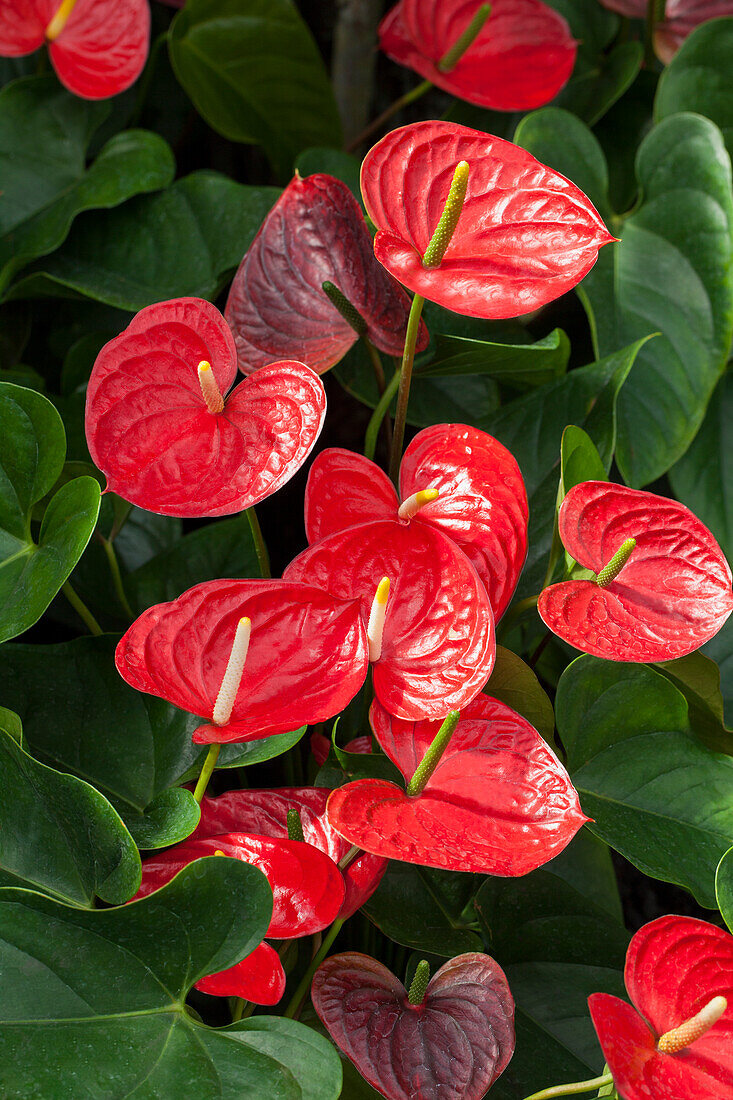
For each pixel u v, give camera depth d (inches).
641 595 68.8
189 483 67.5
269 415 68.2
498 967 67.9
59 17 78.4
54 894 66.4
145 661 66.1
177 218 79.2
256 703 67.0
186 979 65.6
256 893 64.6
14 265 77.6
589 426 75.0
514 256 67.9
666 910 82.0
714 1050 66.1
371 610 67.8
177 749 70.6
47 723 70.7
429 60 82.6
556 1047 69.9
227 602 67.2
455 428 69.9
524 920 71.4
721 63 79.8
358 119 92.9
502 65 82.7
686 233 78.5
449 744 67.4
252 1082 64.3
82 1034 64.5
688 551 68.9
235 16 81.3
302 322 72.7
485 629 66.8
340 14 89.3
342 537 68.1
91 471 73.0
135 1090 63.9
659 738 71.9
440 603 67.6
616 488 68.6
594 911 71.7
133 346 68.3
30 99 80.5
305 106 84.7
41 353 83.1
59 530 68.8
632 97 85.0
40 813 66.7
